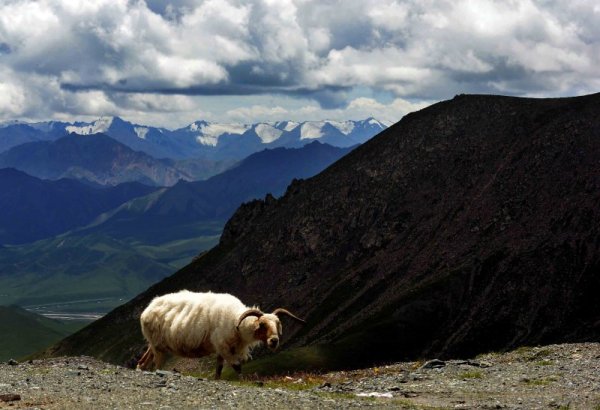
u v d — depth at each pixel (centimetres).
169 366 13675
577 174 18425
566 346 3088
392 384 2344
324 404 1719
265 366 13988
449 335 15125
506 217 18275
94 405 1512
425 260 18400
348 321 17075
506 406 1852
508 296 15575
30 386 1752
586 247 15975
